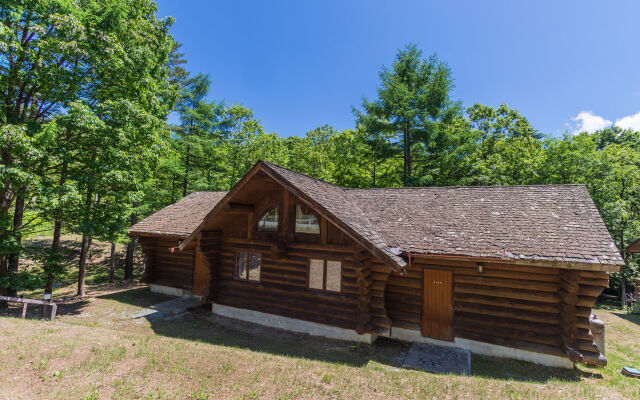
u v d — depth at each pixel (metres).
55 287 19.58
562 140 24.62
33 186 10.61
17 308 12.61
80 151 11.90
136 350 6.80
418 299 9.50
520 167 24.02
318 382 5.72
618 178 23.47
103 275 23.36
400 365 7.70
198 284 14.44
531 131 30.95
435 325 9.21
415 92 24.42
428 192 12.73
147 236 15.30
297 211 10.50
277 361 6.83
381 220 11.11
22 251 11.74
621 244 23.17
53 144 11.12
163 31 15.87
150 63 13.95
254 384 5.45
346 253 9.54
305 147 32.56
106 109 12.09
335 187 13.86
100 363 5.90
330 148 35.78
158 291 15.58
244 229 11.43
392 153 24.39
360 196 13.51
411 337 9.47
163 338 8.45
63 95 11.49
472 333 8.77
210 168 27.31
